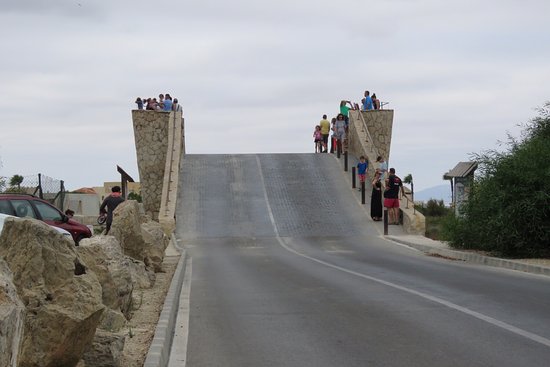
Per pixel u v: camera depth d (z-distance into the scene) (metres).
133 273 15.52
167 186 36.91
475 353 8.98
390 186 34.00
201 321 11.84
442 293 14.56
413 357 8.85
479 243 24.30
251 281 17.75
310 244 30.19
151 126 45.59
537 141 23.19
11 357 4.41
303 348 9.55
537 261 20.50
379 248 28.42
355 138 46.56
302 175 43.59
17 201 21.89
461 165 28.89
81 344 6.90
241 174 43.59
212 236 32.72
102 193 85.00
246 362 8.84
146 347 9.16
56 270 6.98
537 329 10.48
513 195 21.77
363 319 11.62
